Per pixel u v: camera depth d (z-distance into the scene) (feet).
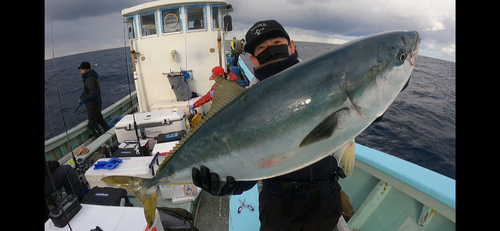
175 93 18.53
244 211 8.44
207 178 5.32
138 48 19.31
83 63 18.74
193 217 10.16
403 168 7.41
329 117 4.45
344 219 8.30
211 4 18.62
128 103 28.50
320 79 4.46
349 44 4.66
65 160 15.34
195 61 19.49
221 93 5.26
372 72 4.44
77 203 7.55
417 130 27.61
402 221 7.38
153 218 6.68
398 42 4.56
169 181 6.17
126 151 12.19
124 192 9.68
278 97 4.64
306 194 5.11
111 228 7.06
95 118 19.29
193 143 5.57
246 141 4.88
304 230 5.30
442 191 6.17
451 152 22.75
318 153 4.56
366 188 9.01
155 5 17.94
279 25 5.46
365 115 4.59
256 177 5.00
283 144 4.66
